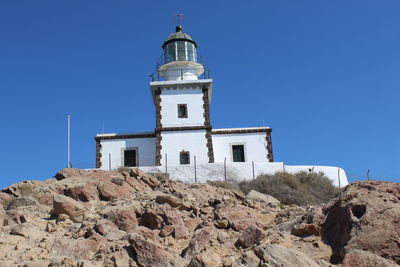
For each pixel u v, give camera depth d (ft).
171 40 142.41
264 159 128.88
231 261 33.76
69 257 36.68
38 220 48.26
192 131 127.75
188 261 35.94
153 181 69.97
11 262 35.17
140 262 35.24
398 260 32.19
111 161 127.44
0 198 57.82
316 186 108.99
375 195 37.91
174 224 45.03
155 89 130.93
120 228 46.01
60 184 60.70
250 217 46.21
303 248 36.55
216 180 112.27
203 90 131.64
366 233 34.04
